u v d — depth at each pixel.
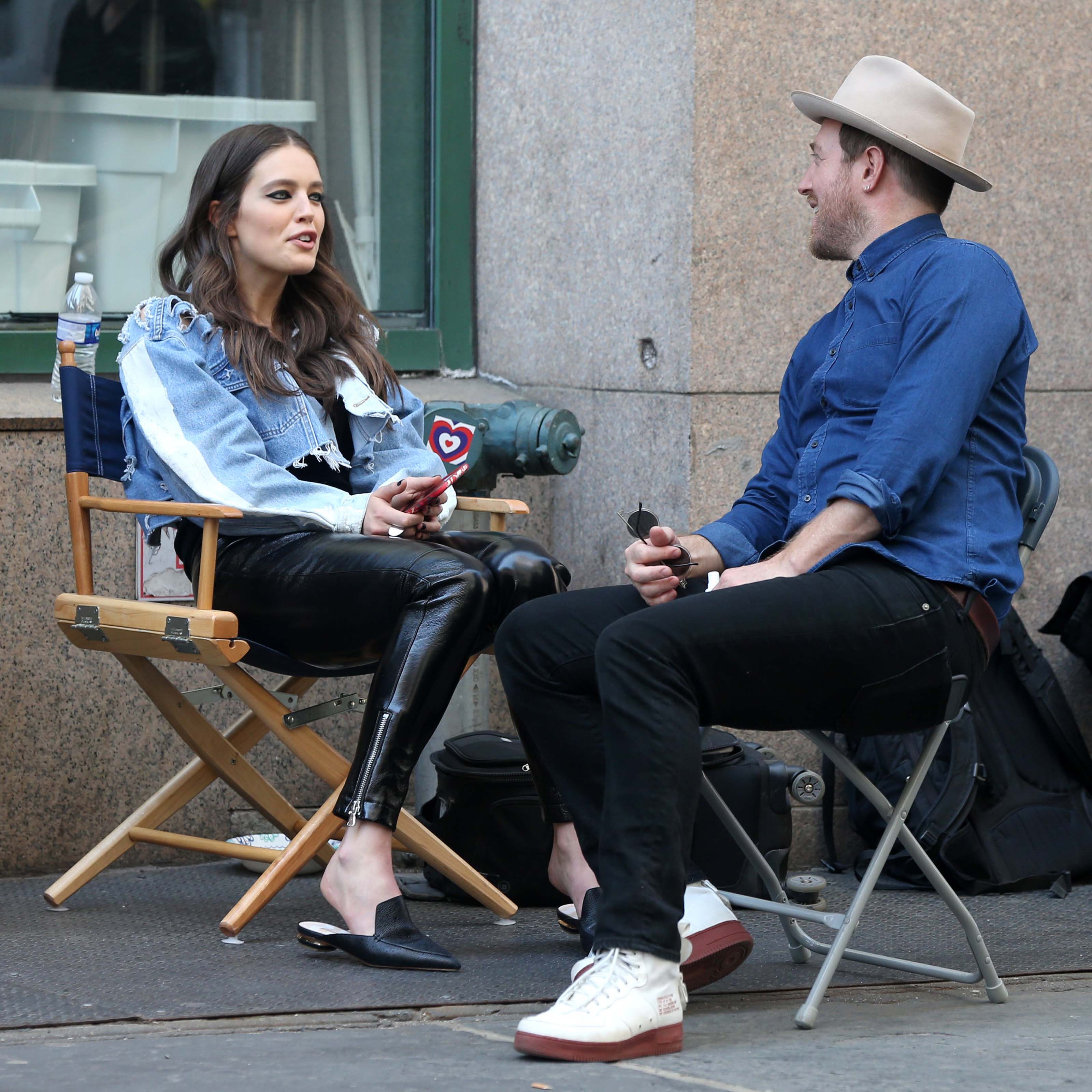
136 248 9.87
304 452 7.05
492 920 7.45
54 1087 4.48
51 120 9.59
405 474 7.34
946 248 5.84
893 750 8.64
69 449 7.12
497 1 10.42
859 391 5.93
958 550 5.58
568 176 9.78
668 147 8.83
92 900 7.70
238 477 6.66
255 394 7.02
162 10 9.83
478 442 8.67
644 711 5.02
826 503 5.81
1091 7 9.38
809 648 5.25
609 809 5.05
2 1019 5.45
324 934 6.41
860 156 6.12
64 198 9.64
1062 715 8.88
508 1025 5.50
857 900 5.78
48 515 8.46
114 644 6.96
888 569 5.50
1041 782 8.75
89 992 5.86
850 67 8.90
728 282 8.74
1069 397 9.42
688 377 8.71
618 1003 4.86
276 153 7.13
